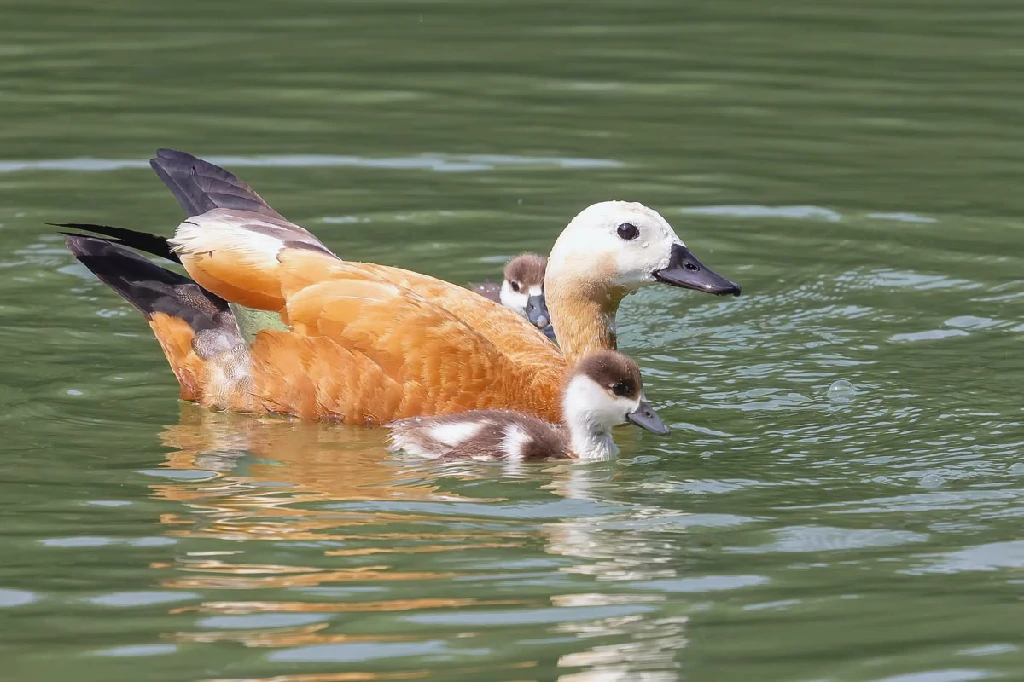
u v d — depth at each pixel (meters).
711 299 17.00
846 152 21.08
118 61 24.55
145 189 19.38
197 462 12.55
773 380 14.66
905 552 10.64
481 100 23.11
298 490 11.94
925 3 28.80
